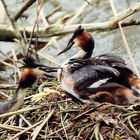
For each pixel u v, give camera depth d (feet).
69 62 41.68
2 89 48.34
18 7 60.90
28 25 58.75
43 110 40.47
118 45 54.95
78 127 37.96
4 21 57.16
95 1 61.41
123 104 39.29
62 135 37.76
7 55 55.31
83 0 62.64
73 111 39.34
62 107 40.19
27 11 60.34
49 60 50.67
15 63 51.39
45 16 59.11
